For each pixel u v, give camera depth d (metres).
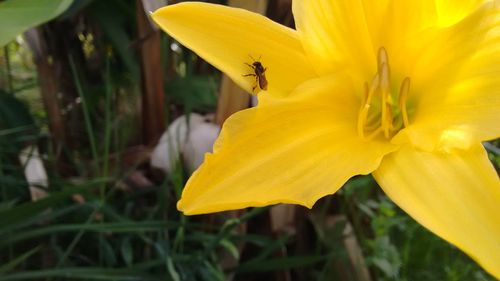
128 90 0.24
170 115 0.24
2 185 0.19
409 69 0.13
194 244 0.20
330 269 0.21
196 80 0.24
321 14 0.13
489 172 0.11
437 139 0.11
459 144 0.11
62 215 0.19
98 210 0.18
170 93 0.23
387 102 0.13
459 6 0.12
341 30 0.13
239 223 0.19
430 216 0.10
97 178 0.19
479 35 0.12
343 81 0.13
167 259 0.17
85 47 0.26
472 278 0.21
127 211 0.19
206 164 0.11
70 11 0.20
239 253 0.20
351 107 0.13
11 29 0.13
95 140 0.24
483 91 0.12
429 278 0.21
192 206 0.11
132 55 0.22
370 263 0.20
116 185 0.19
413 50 0.13
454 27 0.12
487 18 0.12
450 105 0.12
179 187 0.18
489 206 0.10
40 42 0.22
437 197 0.11
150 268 0.18
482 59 0.12
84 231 0.18
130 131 0.24
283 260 0.19
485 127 0.11
